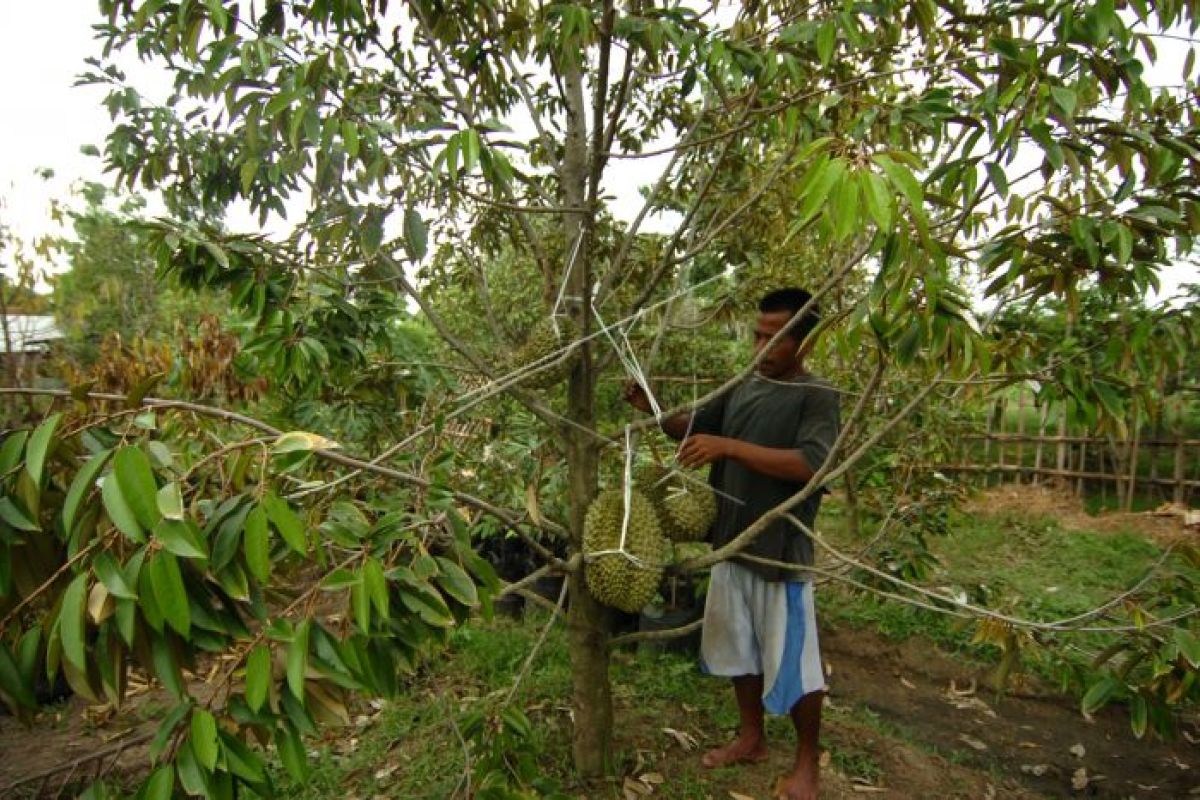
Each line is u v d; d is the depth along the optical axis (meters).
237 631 1.02
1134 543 5.97
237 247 1.91
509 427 3.55
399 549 1.20
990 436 7.32
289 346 2.01
